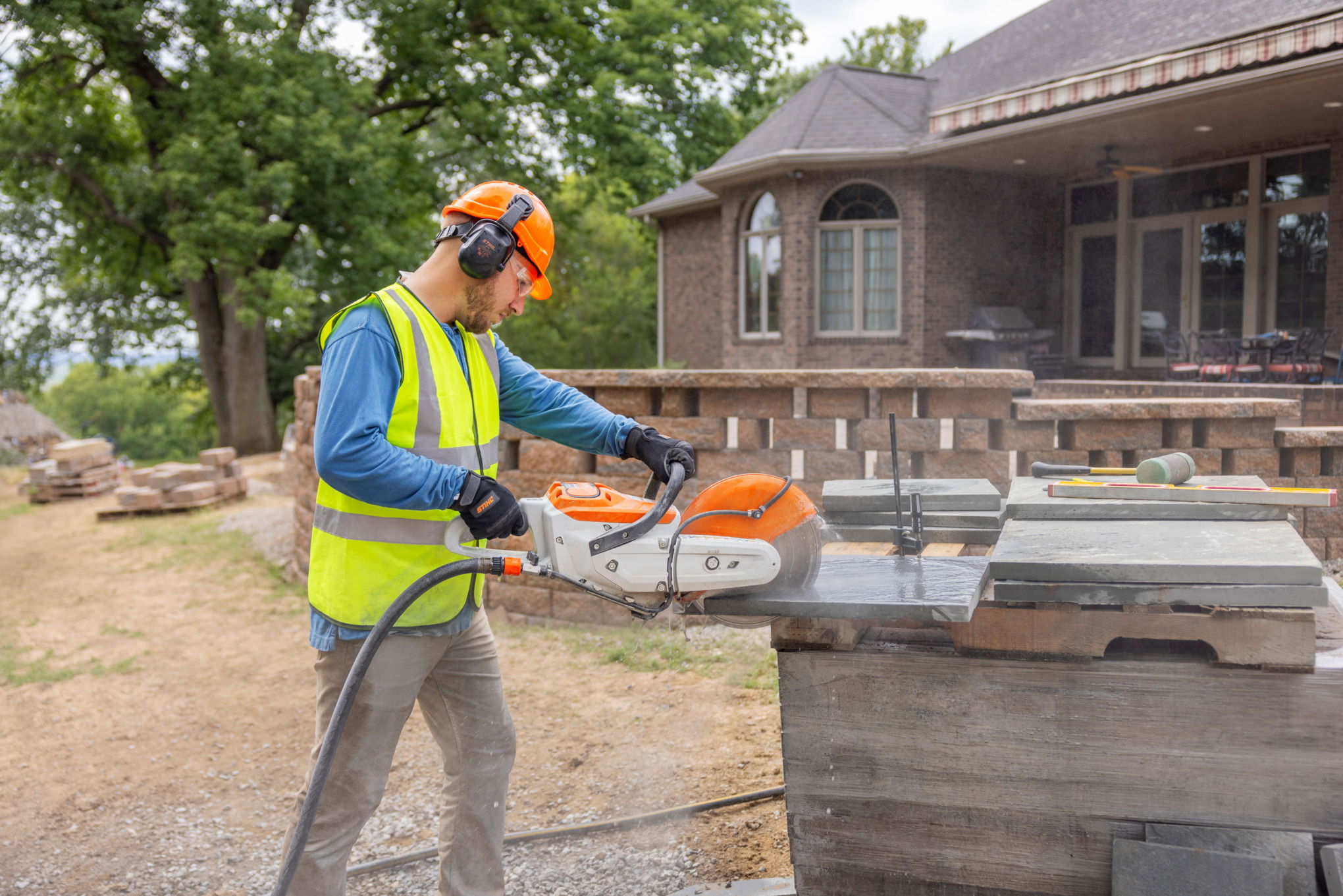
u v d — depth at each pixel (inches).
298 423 307.6
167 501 464.1
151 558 358.3
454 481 79.3
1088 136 439.8
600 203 1085.8
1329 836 75.7
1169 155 474.0
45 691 210.1
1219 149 457.4
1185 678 77.2
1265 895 73.9
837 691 85.3
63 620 276.1
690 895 104.0
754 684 171.6
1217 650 75.5
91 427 2797.7
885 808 85.0
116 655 236.5
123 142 822.5
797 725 86.6
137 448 2815.0
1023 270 546.3
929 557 93.2
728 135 855.1
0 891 125.3
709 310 680.4
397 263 775.7
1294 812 75.9
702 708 162.6
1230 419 185.6
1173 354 430.9
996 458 181.6
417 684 87.7
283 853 87.4
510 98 784.3
